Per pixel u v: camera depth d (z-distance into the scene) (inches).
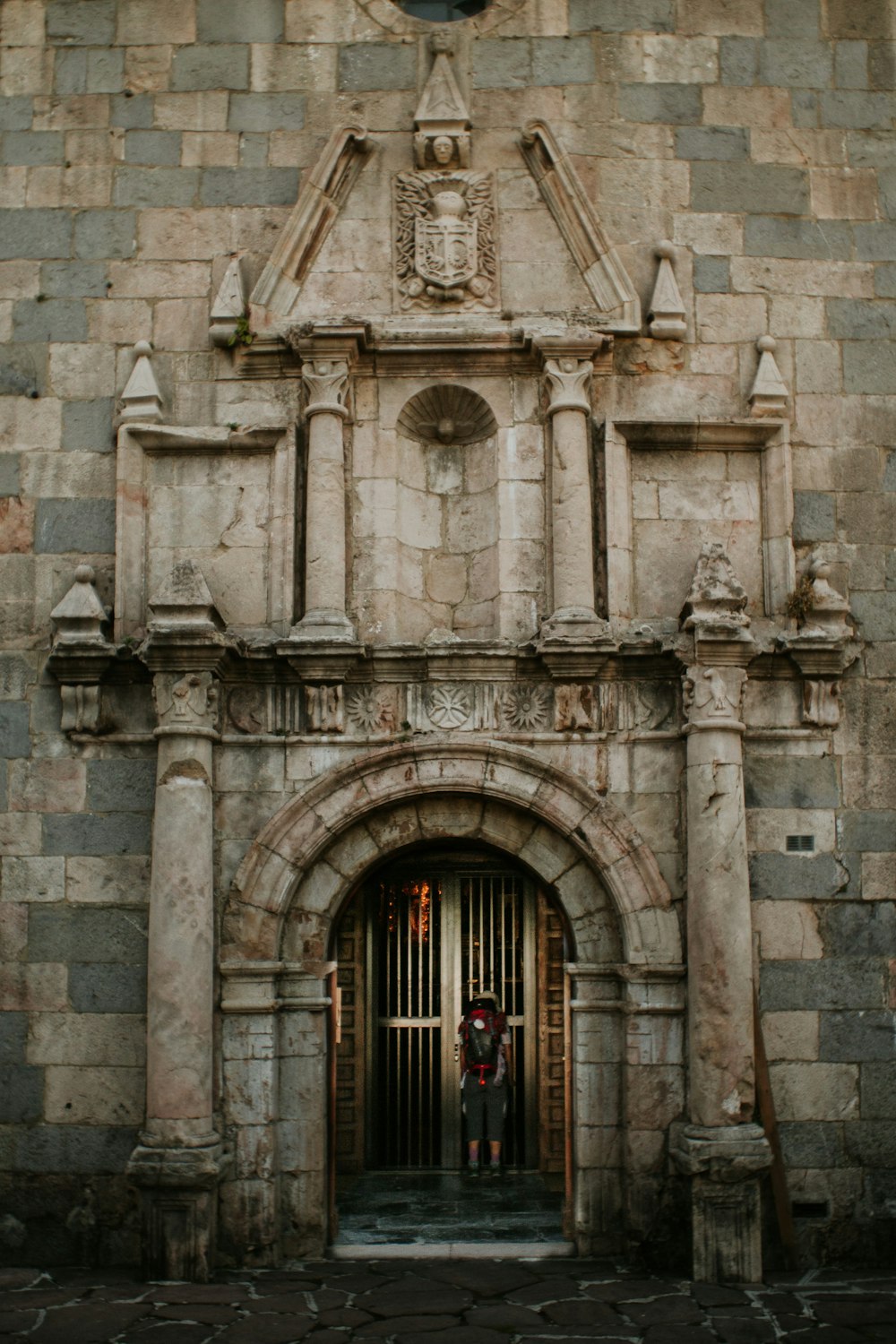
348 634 393.1
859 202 430.9
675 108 433.7
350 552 409.1
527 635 404.2
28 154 430.3
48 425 416.5
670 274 419.5
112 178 429.1
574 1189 387.9
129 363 419.8
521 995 502.6
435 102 425.4
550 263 422.9
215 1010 381.7
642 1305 336.2
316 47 435.8
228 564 409.1
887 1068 384.8
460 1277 361.1
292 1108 385.1
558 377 408.2
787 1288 353.7
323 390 406.6
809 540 411.5
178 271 424.2
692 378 419.2
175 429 410.3
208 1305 335.0
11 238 425.7
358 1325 318.7
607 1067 388.5
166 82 434.3
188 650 380.8
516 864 422.0
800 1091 383.2
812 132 433.7
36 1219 378.9
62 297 422.9
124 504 407.2
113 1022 385.7
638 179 429.7
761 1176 366.6
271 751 394.6
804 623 400.8
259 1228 373.1
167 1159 361.1
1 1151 381.7
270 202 427.8
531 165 428.8
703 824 378.0
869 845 394.0
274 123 432.1
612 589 402.9
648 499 415.2
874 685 403.2
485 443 426.6
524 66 435.2
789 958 388.2
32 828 394.3
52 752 397.7
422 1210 436.8
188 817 378.9
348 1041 503.5
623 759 394.0
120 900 390.6
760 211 429.1
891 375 421.1
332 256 423.2
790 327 422.9
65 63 435.5
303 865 388.2
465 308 419.8
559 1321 323.0
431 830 398.9
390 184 427.8
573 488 402.3
